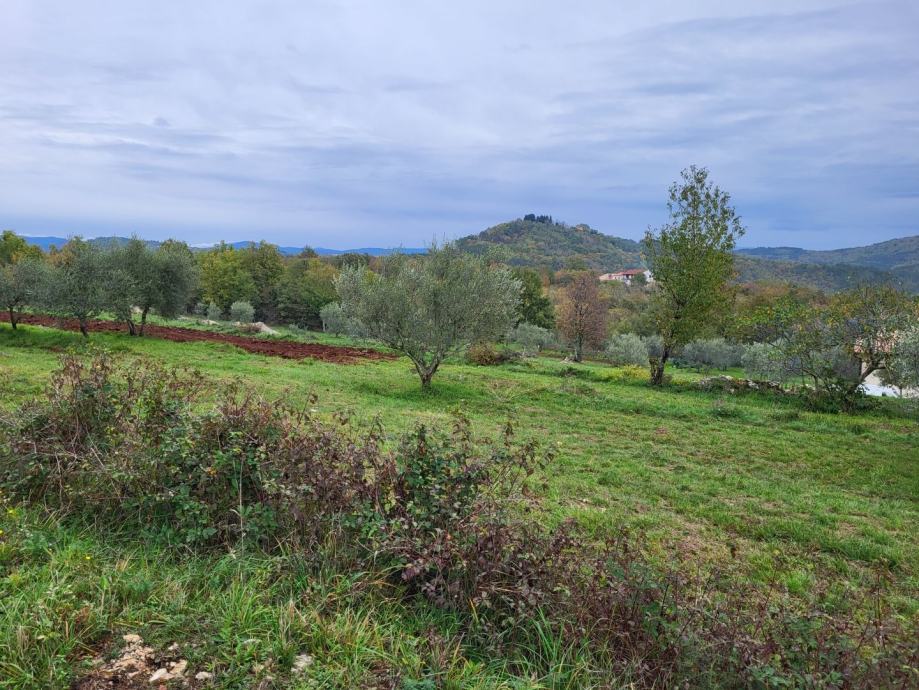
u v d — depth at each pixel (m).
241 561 3.87
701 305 25.73
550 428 14.51
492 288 19.27
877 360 20.59
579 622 3.33
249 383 16.86
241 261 77.50
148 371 5.89
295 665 2.96
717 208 25.52
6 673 2.62
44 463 4.82
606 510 7.83
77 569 3.64
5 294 24.62
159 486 4.45
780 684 2.85
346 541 3.96
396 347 19.55
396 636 3.27
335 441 4.60
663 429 15.26
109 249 28.67
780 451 13.16
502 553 3.67
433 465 4.21
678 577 3.75
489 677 3.04
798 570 6.02
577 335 51.41
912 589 5.88
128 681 2.72
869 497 9.89
